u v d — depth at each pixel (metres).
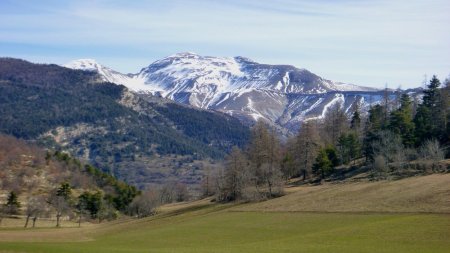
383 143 160.25
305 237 87.69
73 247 87.69
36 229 152.12
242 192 157.88
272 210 126.56
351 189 133.88
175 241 98.00
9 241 102.81
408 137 160.00
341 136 184.50
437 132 167.88
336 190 137.88
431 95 177.62
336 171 175.62
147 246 91.69
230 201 160.50
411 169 147.25
